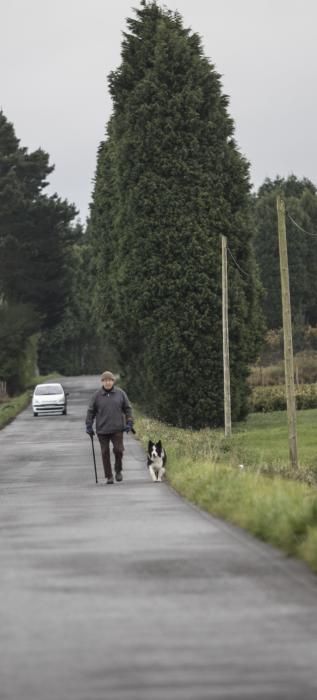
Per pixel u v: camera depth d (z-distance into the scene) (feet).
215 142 223.51
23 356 339.98
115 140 232.53
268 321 496.23
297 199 530.68
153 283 219.20
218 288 218.38
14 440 161.38
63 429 186.70
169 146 222.69
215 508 62.80
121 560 45.09
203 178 221.46
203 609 34.47
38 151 374.43
